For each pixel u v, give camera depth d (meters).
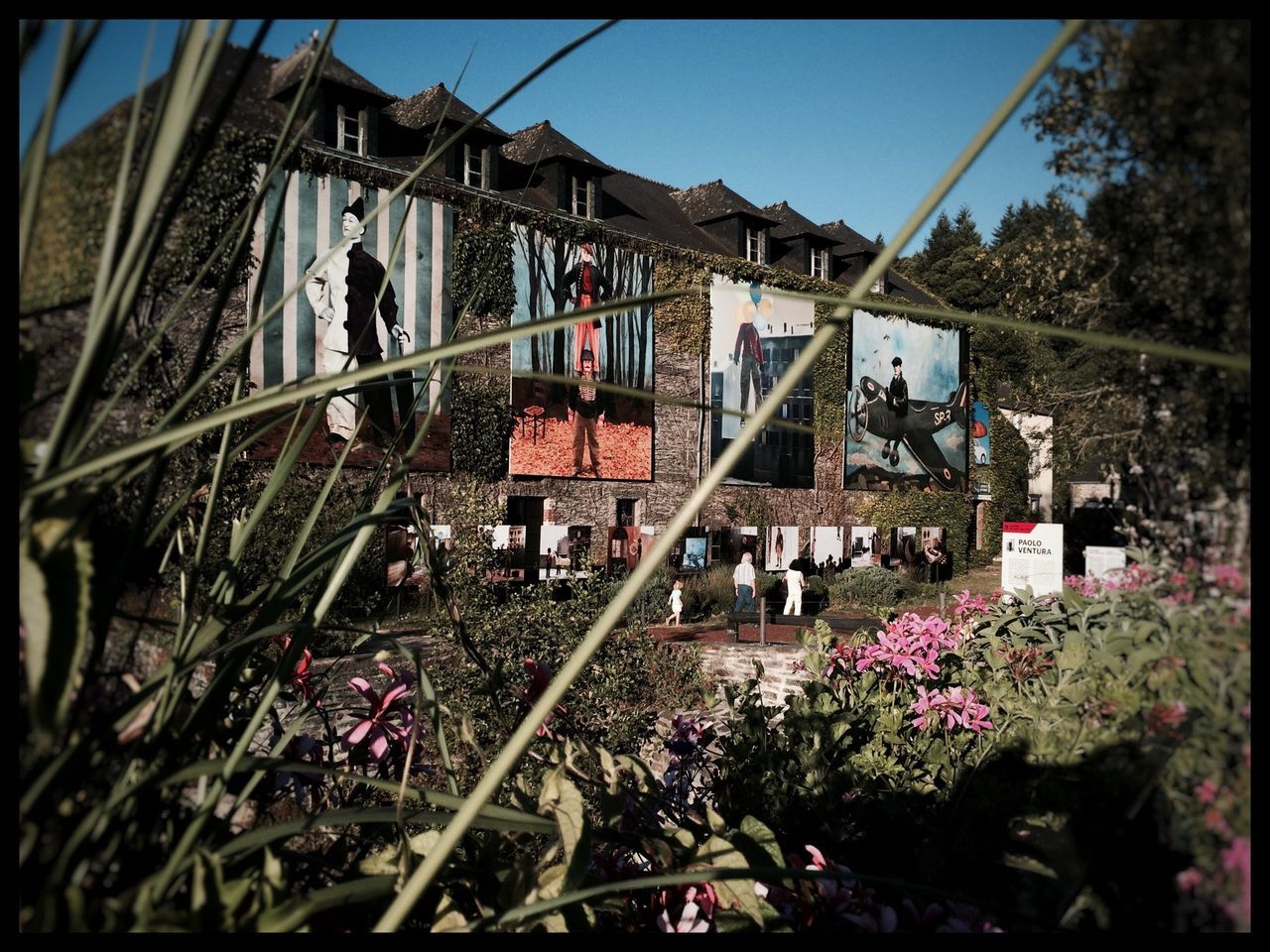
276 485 0.79
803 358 0.45
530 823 0.75
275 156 0.66
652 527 13.87
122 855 0.58
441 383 0.83
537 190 13.12
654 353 13.91
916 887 0.67
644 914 0.95
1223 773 0.55
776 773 1.65
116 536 0.61
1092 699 0.71
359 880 0.67
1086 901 0.66
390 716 1.09
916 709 1.52
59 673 0.41
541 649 5.84
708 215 16.62
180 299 0.61
